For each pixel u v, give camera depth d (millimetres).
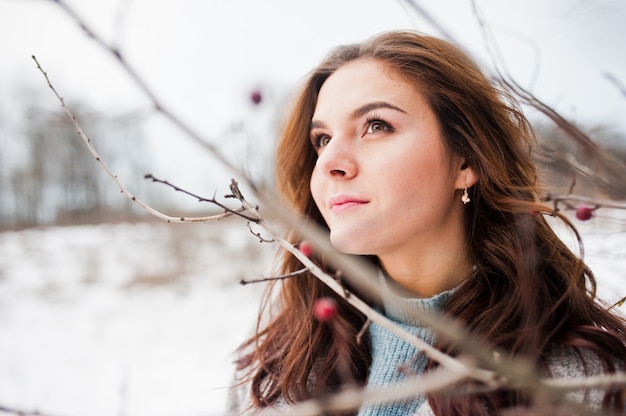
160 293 7535
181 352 5164
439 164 1354
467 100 1394
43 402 4199
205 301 6969
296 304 1695
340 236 1343
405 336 792
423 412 1284
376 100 1342
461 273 1438
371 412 1364
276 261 1797
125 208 16484
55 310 6961
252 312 6336
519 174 1488
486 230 1437
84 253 11102
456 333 673
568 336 1258
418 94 1359
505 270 1367
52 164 18500
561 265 1415
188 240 11078
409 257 1414
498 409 1100
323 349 1567
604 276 1882
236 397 1784
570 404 718
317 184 1418
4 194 18500
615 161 937
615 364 1203
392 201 1302
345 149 1346
